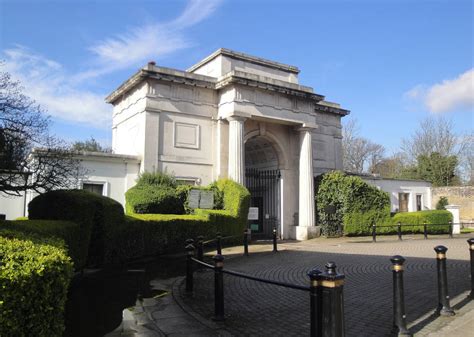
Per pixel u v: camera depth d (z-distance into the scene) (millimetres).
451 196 40219
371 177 31234
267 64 24953
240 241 19547
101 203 12461
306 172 24484
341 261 13469
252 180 27219
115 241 12938
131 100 22453
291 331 6164
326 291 4426
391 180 32688
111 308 7605
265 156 26578
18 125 12977
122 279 10516
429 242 20609
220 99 22828
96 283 9992
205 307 7691
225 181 20469
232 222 19219
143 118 20641
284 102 23828
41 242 5531
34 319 3760
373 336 5812
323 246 19219
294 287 4957
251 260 14188
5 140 12617
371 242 21047
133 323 6648
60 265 4262
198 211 18141
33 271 3762
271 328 6328
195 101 22172
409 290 8602
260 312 7273
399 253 15609
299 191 24672
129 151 22141
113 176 19859
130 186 20203
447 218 27812
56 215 11078
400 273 5781
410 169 51312
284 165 25188
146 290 9203
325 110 28422
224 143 22625
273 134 24703
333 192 24828
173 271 11773
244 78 21844
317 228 24156
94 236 12367
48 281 3953
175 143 21297
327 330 4352
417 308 7176
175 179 19922
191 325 6551
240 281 10273
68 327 6414
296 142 25703
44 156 13992
